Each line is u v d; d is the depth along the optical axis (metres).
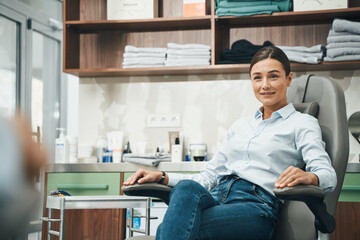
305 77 1.71
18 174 0.24
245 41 3.07
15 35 4.02
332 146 1.44
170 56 3.13
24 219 0.25
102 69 3.21
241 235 1.35
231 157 1.67
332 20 3.16
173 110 3.34
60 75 4.75
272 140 1.55
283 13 3.02
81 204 1.76
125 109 3.40
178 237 1.16
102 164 2.91
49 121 4.53
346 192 2.61
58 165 2.93
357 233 2.57
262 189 1.50
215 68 3.06
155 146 3.34
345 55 2.86
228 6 3.06
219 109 3.29
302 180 1.16
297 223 1.38
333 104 1.52
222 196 1.53
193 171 2.84
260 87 1.62
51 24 4.56
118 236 2.82
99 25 3.33
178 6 3.39
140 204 1.84
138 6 3.25
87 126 3.43
